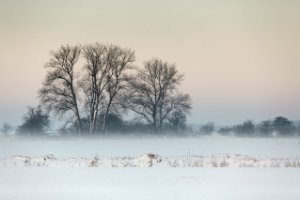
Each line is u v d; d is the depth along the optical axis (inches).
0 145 2448.3
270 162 1421.0
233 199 872.3
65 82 2817.4
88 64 2869.1
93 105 2883.9
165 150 2092.8
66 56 2810.0
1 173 1193.4
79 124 2883.9
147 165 1366.9
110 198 884.0
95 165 1357.0
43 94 2800.2
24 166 1343.5
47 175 1158.3
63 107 2812.5
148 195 909.2
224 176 1146.0
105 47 2896.2
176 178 1111.0
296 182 1056.8
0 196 908.0
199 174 1183.6
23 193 935.0
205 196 898.1
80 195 913.5
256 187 993.5
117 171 1235.9
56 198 888.9
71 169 1278.3
